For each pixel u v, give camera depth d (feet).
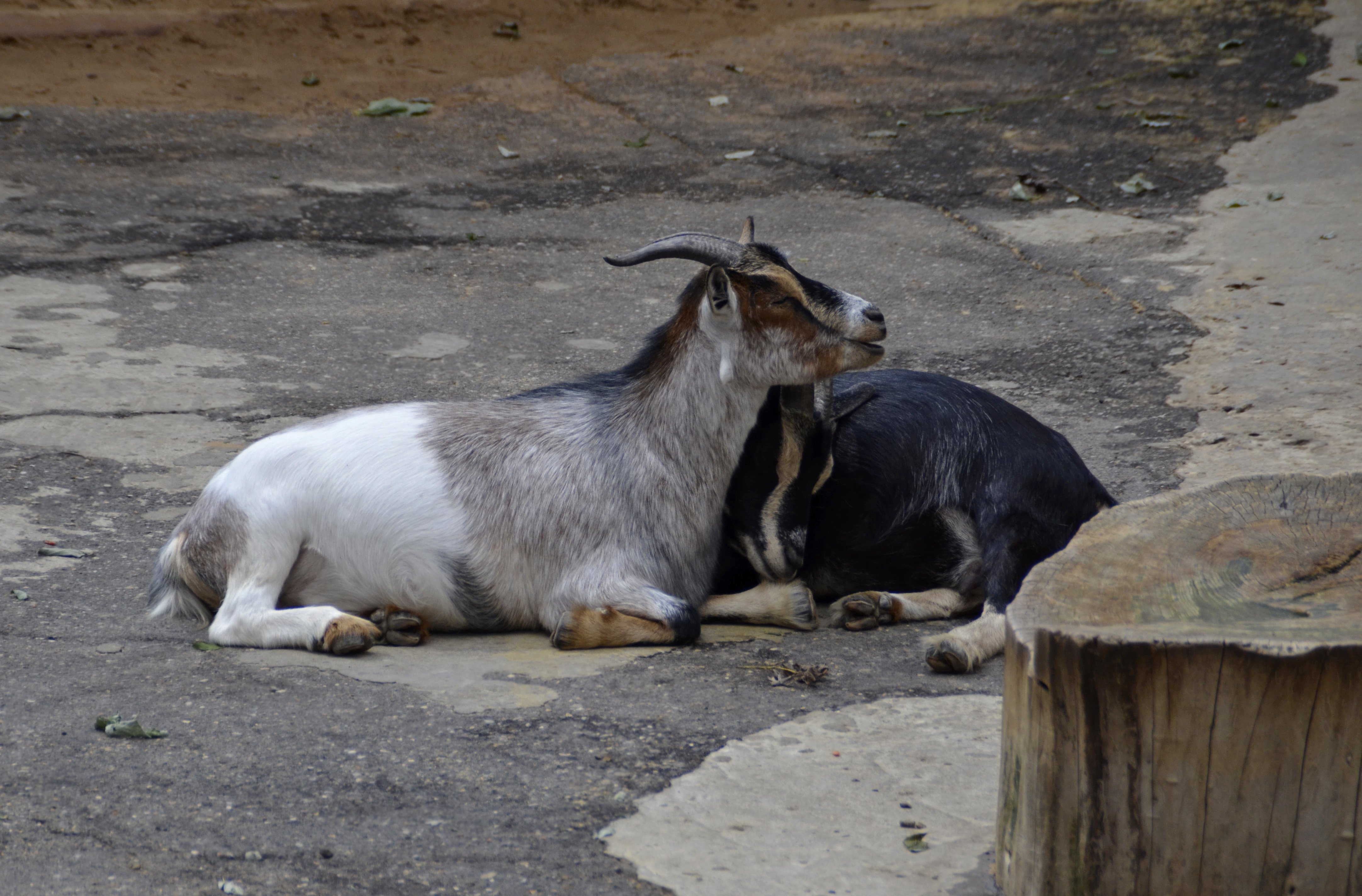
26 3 63.36
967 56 61.72
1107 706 11.27
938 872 12.94
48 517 22.59
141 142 49.39
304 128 51.98
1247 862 11.41
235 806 13.97
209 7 65.51
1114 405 28.27
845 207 43.09
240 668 17.48
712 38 65.82
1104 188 44.50
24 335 31.73
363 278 36.88
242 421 27.32
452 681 17.29
